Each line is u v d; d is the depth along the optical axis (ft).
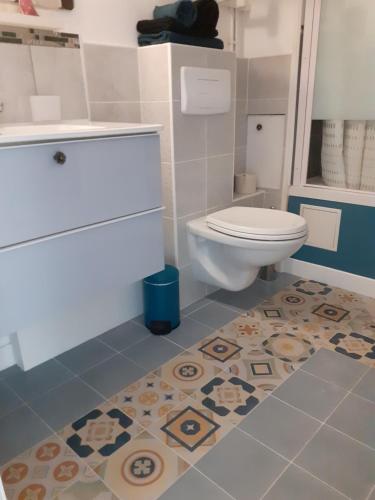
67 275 3.71
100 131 3.56
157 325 5.68
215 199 6.47
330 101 6.45
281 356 5.18
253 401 4.43
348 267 6.87
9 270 3.27
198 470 3.63
